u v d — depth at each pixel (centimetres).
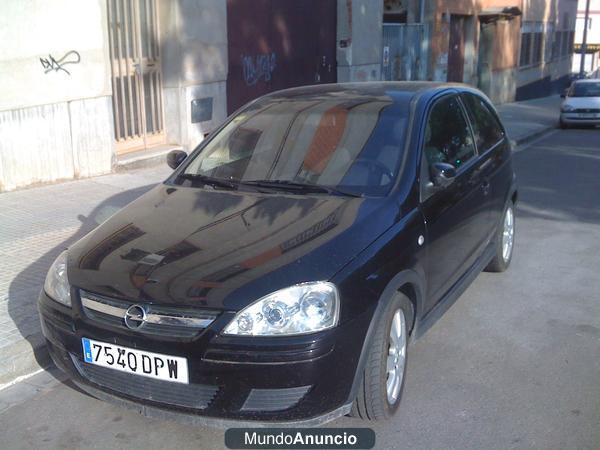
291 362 302
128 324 320
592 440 346
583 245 687
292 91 518
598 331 480
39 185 814
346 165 415
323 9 1396
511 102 2727
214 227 367
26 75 773
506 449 338
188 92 1028
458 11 2061
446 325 491
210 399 314
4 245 618
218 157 462
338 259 328
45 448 349
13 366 423
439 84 518
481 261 525
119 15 930
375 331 333
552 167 1164
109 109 887
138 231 376
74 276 348
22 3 756
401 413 371
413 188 399
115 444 351
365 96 475
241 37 1162
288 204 387
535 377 412
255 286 310
